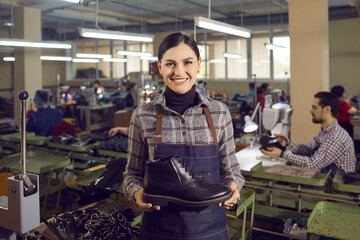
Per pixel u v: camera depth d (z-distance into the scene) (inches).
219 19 428.1
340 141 114.0
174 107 50.0
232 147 52.2
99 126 331.0
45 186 131.3
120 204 103.0
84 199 100.5
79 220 84.1
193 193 43.0
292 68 211.5
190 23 443.8
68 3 335.0
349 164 115.7
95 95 333.4
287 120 136.7
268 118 131.6
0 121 392.8
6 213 46.9
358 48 390.6
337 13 367.6
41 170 122.3
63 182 130.9
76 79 592.7
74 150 143.0
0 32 502.0
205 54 464.8
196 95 51.1
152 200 44.3
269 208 116.4
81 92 333.4
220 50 472.1
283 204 115.0
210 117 49.7
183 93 49.0
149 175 44.9
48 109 200.8
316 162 114.6
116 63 558.6
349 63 396.8
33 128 195.5
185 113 49.2
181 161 45.4
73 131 194.1
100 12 429.1
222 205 45.0
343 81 402.0
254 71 453.1
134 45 536.4
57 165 127.3
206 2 378.9
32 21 356.2
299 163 117.0
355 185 96.8
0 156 169.5
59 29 525.7
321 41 202.2
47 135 199.0
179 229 47.0
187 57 47.1
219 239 49.1
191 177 44.3
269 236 129.9
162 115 49.1
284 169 112.4
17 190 45.2
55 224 81.5
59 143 151.3
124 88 432.1
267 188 106.8
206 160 48.0
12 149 171.2
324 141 116.8
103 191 100.7
